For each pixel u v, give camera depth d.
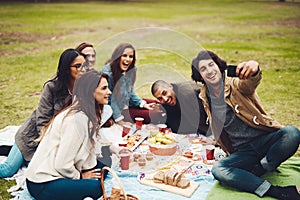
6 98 6.22
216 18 14.54
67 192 2.99
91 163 3.25
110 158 3.58
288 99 6.26
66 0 18.89
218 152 4.00
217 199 3.17
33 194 3.09
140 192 3.29
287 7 16.73
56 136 3.07
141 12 15.95
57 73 3.51
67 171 3.01
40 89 6.74
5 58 8.87
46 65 8.37
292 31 12.12
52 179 3.02
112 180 3.46
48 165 3.05
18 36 11.10
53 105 3.54
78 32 11.79
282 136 3.36
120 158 3.58
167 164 3.57
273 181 3.47
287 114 5.57
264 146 3.45
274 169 3.50
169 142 3.62
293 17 14.45
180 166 3.70
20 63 8.49
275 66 8.31
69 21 13.57
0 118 5.29
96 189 3.04
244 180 3.26
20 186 3.41
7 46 9.98
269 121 3.45
